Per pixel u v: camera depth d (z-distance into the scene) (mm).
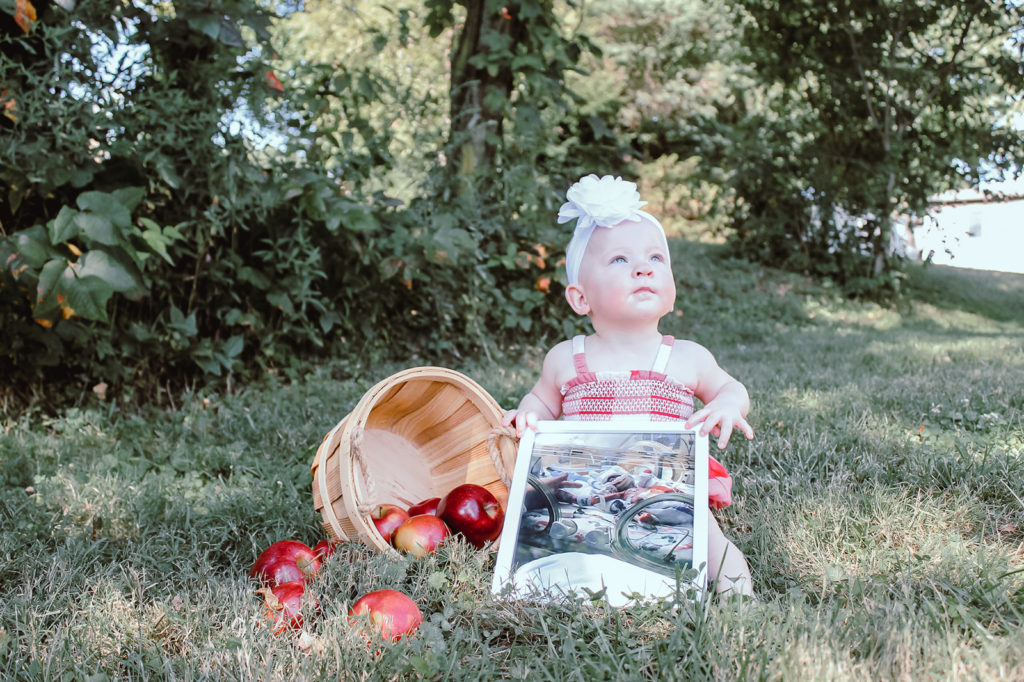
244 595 2039
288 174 5105
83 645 1812
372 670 1696
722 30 15469
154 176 4586
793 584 2109
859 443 3240
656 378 2432
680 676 1635
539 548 2135
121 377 4664
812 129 11703
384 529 2428
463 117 6719
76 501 2820
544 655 1787
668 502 2143
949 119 11398
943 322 10516
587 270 2496
